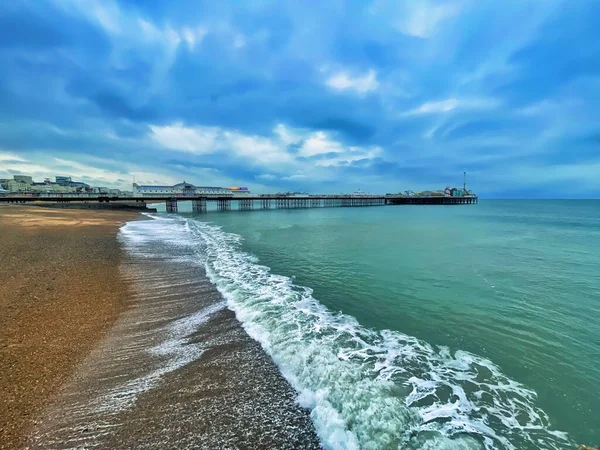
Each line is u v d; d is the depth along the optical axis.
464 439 3.28
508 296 8.23
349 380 4.23
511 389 4.23
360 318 6.68
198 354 4.89
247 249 15.23
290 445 3.08
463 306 7.47
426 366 4.78
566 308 7.36
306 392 3.92
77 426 3.29
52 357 4.62
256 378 4.23
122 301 7.19
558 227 27.44
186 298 7.56
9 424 3.26
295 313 6.80
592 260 12.81
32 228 18.31
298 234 21.69
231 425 3.34
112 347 5.07
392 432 3.29
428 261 12.56
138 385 4.04
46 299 6.87
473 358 5.05
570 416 3.71
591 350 5.35
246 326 5.98
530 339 5.77
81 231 18.50
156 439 3.13
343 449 3.04
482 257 13.42
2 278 8.12
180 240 17.53
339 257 13.30
